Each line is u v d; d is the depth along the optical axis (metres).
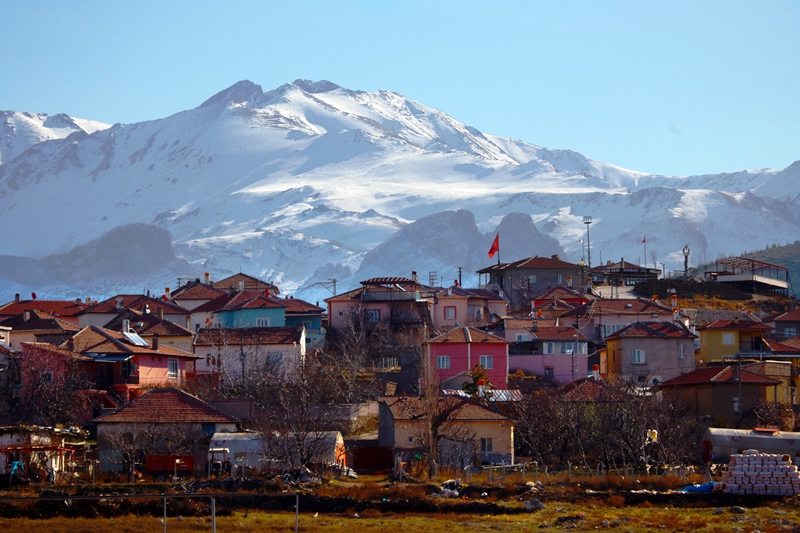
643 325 159.50
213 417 111.50
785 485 93.50
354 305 192.62
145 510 88.06
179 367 146.75
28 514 86.00
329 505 90.00
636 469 110.38
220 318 195.50
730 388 129.12
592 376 147.88
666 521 84.19
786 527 81.56
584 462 112.50
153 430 108.94
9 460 99.75
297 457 106.00
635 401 118.12
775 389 130.38
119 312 189.12
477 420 115.50
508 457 115.06
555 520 85.38
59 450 103.12
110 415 110.88
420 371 151.12
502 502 92.31
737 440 110.44
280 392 132.38
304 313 195.75
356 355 165.62
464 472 108.12
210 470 103.75
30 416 122.81
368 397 140.62
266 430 105.88
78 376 129.38
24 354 129.50
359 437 123.19
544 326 174.00
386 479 105.12
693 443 117.06
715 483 95.88
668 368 154.50
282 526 81.69
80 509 87.06
